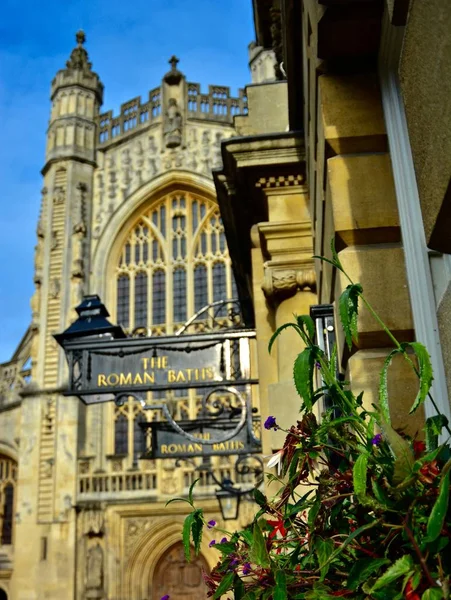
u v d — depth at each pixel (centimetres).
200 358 1055
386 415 233
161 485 3247
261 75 4128
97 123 4184
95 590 3131
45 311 3678
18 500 3356
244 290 1506
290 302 866
